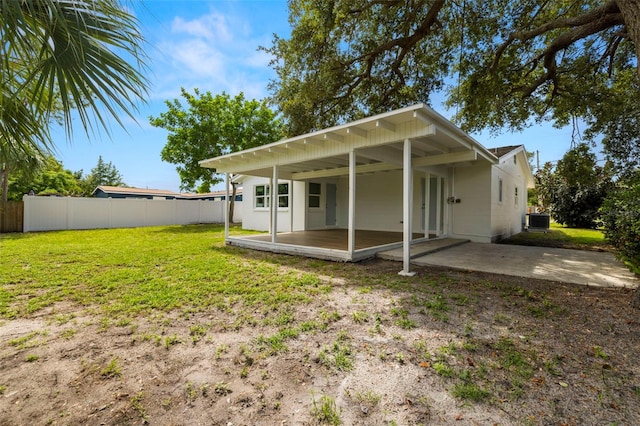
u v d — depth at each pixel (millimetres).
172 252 7262
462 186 8969
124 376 2084
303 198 11766
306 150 6562
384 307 3381
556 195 15867
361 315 3137
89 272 5070
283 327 2867
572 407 1712
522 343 2498
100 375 2094
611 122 8820
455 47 8695
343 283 4410
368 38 8836
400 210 10461
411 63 9570
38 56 1785
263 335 2695
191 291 3996
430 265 5609
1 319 3094
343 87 9836
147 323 2984
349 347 2459
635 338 2549
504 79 8406
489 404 1750
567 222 15594
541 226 13320
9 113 2031
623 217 4074
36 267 5426
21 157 2348
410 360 2252
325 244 7328
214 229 13977
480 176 8602
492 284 4281
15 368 2180
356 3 7059
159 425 1621
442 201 9336
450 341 2547
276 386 1962
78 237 10320
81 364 2240
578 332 2691
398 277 4781
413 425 1589
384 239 8336
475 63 8516
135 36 2041
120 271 5129
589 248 7605
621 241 4359
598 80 8523
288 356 2336
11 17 1582
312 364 2219
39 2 1620
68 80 1861
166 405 1783
